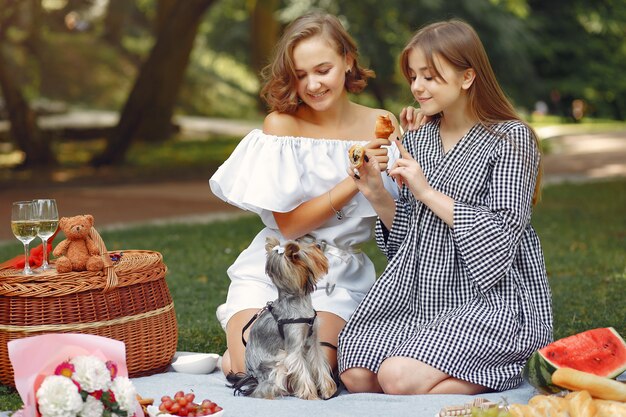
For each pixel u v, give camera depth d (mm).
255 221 12234
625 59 42781
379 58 28234
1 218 13867
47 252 4914
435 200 4488
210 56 40031
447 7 28156
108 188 18000
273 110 5234
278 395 4395
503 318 4484
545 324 4645
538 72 41781
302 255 4258
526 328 4531
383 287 4711
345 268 5043
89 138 27531
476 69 4605
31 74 32000
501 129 4613
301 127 5191
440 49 4539
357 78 5223
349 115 5305
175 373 5059
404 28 28219
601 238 10352
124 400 3605
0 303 4715
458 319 4480
